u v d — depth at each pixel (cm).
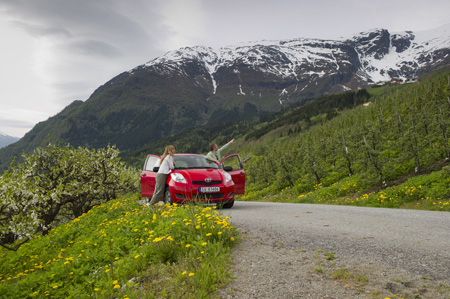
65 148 1830
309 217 662
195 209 591
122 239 514
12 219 1246
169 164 848
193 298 282
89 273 428
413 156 1988
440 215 624
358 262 343
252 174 4728
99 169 1998
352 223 570
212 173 844
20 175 1369
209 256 373
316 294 274
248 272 338
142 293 307
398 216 634
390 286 277
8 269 796
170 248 403
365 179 1881
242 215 730
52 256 780
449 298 245
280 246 430
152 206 738
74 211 2197
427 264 319
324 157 3628
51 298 383
